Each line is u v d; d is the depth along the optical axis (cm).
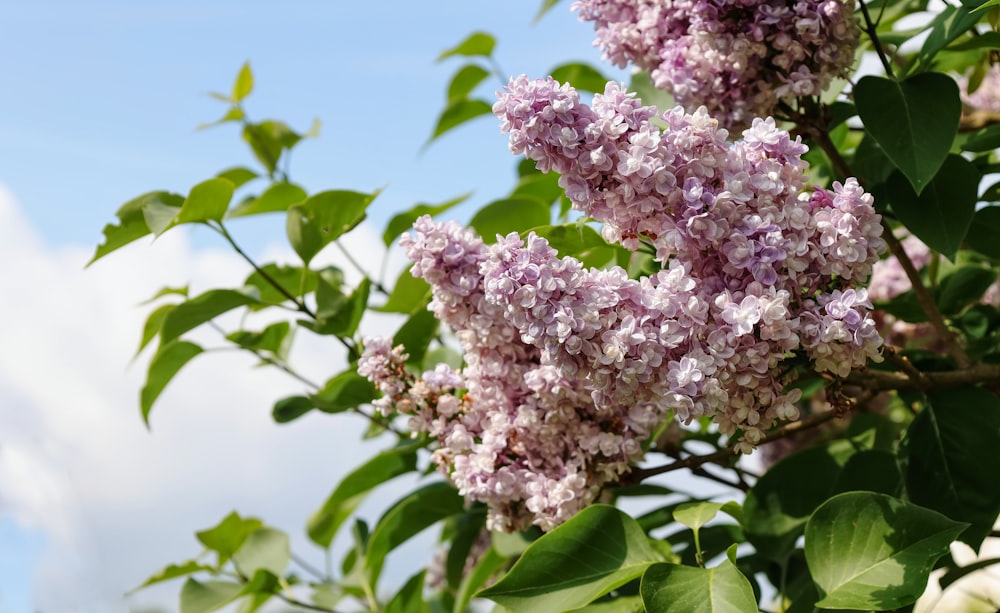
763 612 124
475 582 134
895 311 132
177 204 130
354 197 130
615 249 122
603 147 103
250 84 162
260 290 141
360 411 136
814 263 105
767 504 123
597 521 112
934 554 106
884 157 127
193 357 138
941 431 118
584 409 113
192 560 145
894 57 134
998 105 143
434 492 133
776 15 113
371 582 148
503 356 112
